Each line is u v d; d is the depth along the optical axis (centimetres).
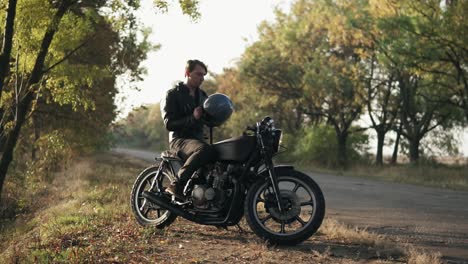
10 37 1151
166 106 684
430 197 1464
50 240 640
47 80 1407
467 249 666
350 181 2180
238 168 632
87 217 823
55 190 1658
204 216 657
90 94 2075
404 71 2981
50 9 1258
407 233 793
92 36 1545
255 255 566
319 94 3569
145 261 530
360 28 3036
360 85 3388
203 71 692
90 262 521
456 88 2872
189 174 643
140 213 734
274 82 4131
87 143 2320
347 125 3719
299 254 580
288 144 4259
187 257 555
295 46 3947
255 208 624
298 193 1347
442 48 2305
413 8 2406
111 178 1784
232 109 660
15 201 1573
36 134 2156
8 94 1418
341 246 630
